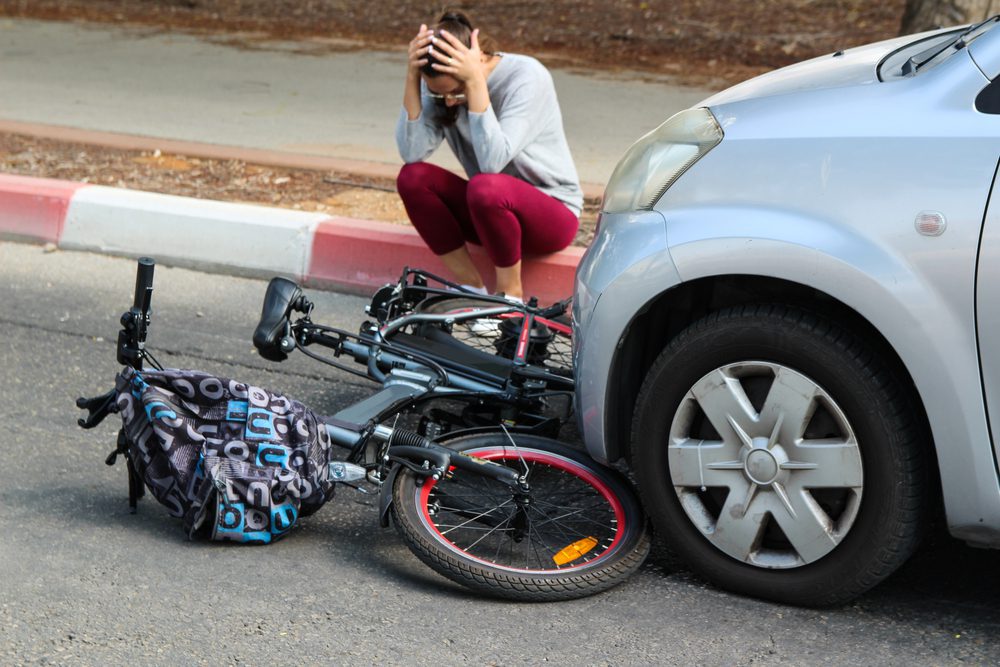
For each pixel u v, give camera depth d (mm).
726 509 3086
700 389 3076
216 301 5570
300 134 7918
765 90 3268
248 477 3324
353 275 5730
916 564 3352
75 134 7703
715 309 3223
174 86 9422
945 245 2762
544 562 3332
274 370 4793
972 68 2875
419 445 3398
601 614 3113
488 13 11906
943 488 2869
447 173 5109
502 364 4000
